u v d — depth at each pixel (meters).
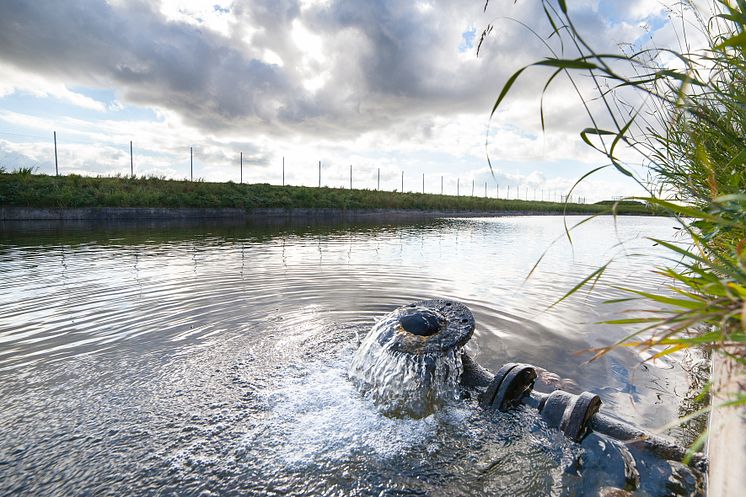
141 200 25.95
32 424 3.10
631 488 2.55
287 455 2.84
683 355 4.36
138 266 9.02
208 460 2.76
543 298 6.70
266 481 2.58
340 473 2.67
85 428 3.07
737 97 1.16
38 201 21.95
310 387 3.77
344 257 11.09
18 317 5.41
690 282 1.23
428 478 2.64
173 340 4.76
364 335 5.02
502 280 8.12
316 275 8.39
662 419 3.24
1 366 4.03
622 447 2.94
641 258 10.92
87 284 7.18
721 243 1.69
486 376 3.97
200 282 7.55
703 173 1.95
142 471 2.64
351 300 6.51
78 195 23.48
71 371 3.96
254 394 3.63
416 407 3.49
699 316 0.90
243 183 37.00
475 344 4.77
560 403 3.33
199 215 27.94
